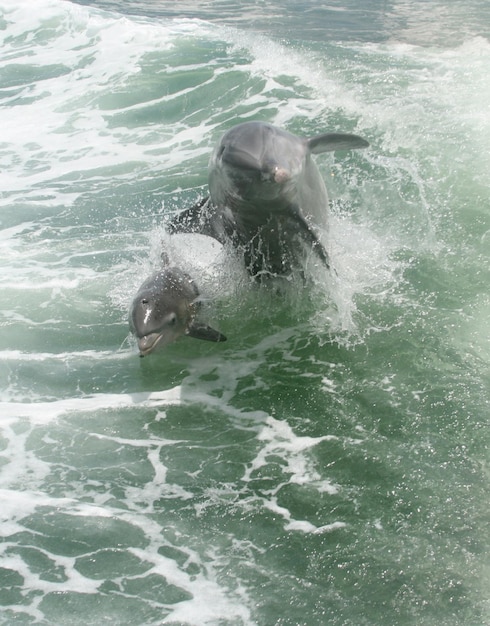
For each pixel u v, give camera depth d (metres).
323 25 21.59
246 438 6.36
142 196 11.36
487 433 6.13
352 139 7.70
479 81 14.50
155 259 8.65
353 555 5.08
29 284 8.89
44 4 20.83
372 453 6.04
